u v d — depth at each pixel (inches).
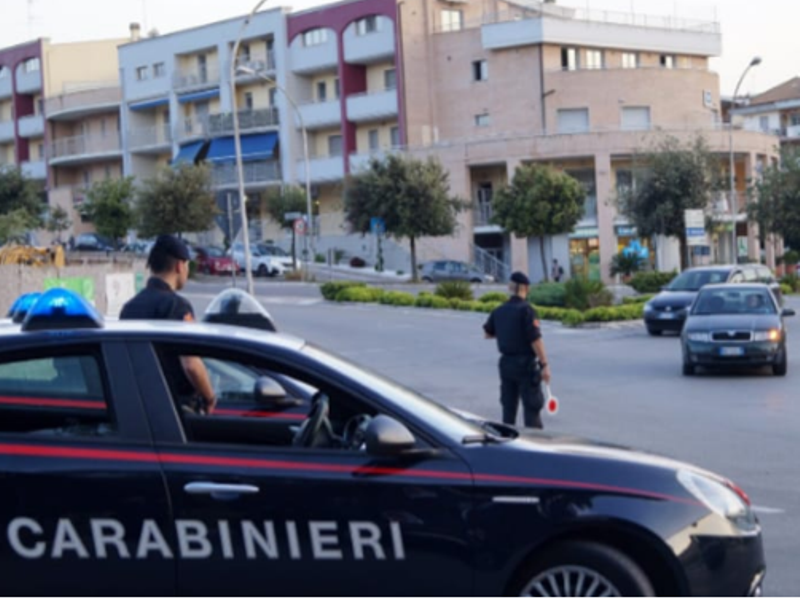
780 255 2369.6
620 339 1056.2
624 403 629.9
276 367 197.0
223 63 2576.3
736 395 654.5
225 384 226.8
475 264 2289.6
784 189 2025.1
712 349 737.0
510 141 2206.0
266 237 2578.7
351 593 183.3
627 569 188.1
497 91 2325.3
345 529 182.9
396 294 1466.5
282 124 2506.2
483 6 2498.8
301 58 2488.9
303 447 189.5
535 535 186.4
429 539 184.2
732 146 2156.7
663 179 1978.3
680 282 1128.2
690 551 190.9
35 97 3034.0
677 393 670.5
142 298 277.7
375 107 2384.4
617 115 2305.6
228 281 2033.7
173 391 190.7
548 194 2034.9
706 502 196.9
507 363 449.1
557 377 765.9
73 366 192.9
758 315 758.5
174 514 179.8
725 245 2358.5
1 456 179.9
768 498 367.2
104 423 190.1
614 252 2206.0
